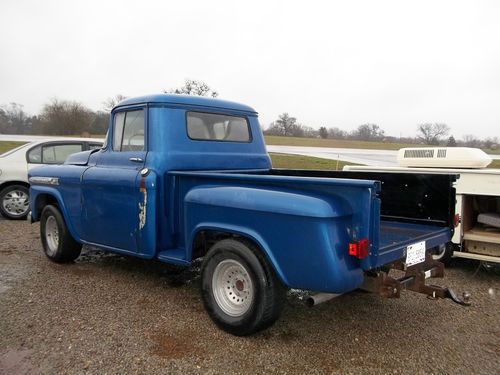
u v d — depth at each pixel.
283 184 3.43
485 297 4.81
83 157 5.39
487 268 5.98
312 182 3.25
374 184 3.00
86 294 4.62
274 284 3.44
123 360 3.27
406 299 4.67
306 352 3.44
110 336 3.65
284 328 3.86
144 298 4.52
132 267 5.63
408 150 6.55
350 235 3.12
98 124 50.16
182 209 4.25
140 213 4.30
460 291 5.01
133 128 4.65
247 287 3.56
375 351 3.48
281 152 19.06
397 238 3.83
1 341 3.55
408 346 3.58
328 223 3.04
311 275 3.11
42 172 5.81
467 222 5.68
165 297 4.55
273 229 3.30
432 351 3.51
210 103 4.89
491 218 5.52
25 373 3.09
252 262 3.44
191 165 4.58
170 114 4.50
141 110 4.56
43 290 4.73
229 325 3.63
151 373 3.11
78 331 3.73
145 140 4.46
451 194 4.23
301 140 44.62
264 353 3.41
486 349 3.56
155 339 3.61
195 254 4.11
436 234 4.04
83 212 5.08
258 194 3.43
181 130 4.57
